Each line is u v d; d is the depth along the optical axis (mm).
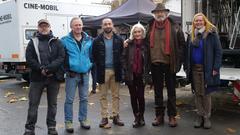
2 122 7738
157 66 6832
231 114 7957
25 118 8117
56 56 6387
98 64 6930
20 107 9477
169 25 6742
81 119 7039
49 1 14578
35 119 6457
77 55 6727
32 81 6379
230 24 9320
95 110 8711
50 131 6582
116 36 6926
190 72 6844
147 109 8625
